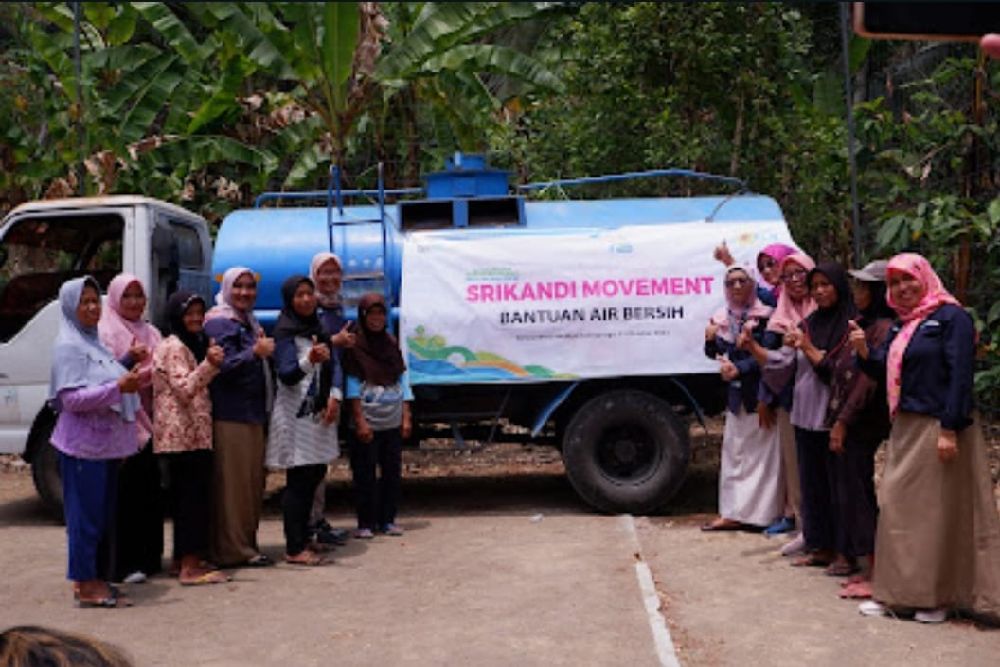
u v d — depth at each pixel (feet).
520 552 23.20
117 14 41.75
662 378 27.27
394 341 25.11
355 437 24.98
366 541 24.84
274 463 22.35
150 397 21.36
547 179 39.45
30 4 41.83
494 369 26.68
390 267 27.40
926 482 17.61
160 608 19.63
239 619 18.81
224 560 22.30
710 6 35.91
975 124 33.12
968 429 17.66
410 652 16.79
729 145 38.27
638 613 18.47
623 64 36.88
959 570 17.81
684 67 37.04
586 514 27.40
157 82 41.32
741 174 38.29
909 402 17.65
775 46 37.78
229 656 16.78
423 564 22.44
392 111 45.93
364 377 24.56
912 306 17.80
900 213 32.94
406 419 26.30
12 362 27.32
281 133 41.88
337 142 37.78
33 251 28.96
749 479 24.75
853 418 19.16
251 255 27.37
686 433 26.73
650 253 26.89
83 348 18.97
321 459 22.57
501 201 28.35
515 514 27.78
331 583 21.13
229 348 21.80
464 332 26.66
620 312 26.73
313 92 40.42
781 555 22.58
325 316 23.59
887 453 18.31
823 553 21.54
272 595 20.35
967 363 17.13
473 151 44.93
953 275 35.63
